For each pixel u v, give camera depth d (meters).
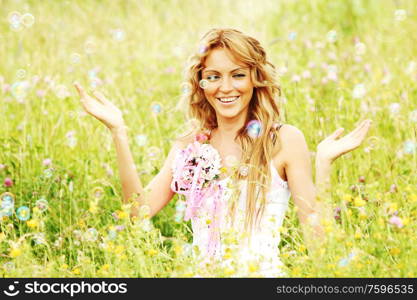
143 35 9.42
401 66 7.16
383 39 8.35
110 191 5.23
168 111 6.28
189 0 10.59
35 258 4.26
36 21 9.39
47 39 8.80
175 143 4.43
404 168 5.16
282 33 9.38
